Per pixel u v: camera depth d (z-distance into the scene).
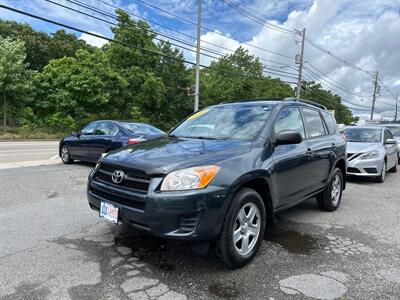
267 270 3.33
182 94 41.91
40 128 27.44
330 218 5.26
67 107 29.08
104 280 3.01
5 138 23.03
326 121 5.85
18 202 5.54
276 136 3.88
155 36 35.44
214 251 3.23
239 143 3.73
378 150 8.76
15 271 3.13
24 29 46.91
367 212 5.69
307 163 4.59
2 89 24.25
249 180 3.36
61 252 3.59
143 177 3.11
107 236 4.09
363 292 2.94
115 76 31.33
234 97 43.53
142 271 3.21
